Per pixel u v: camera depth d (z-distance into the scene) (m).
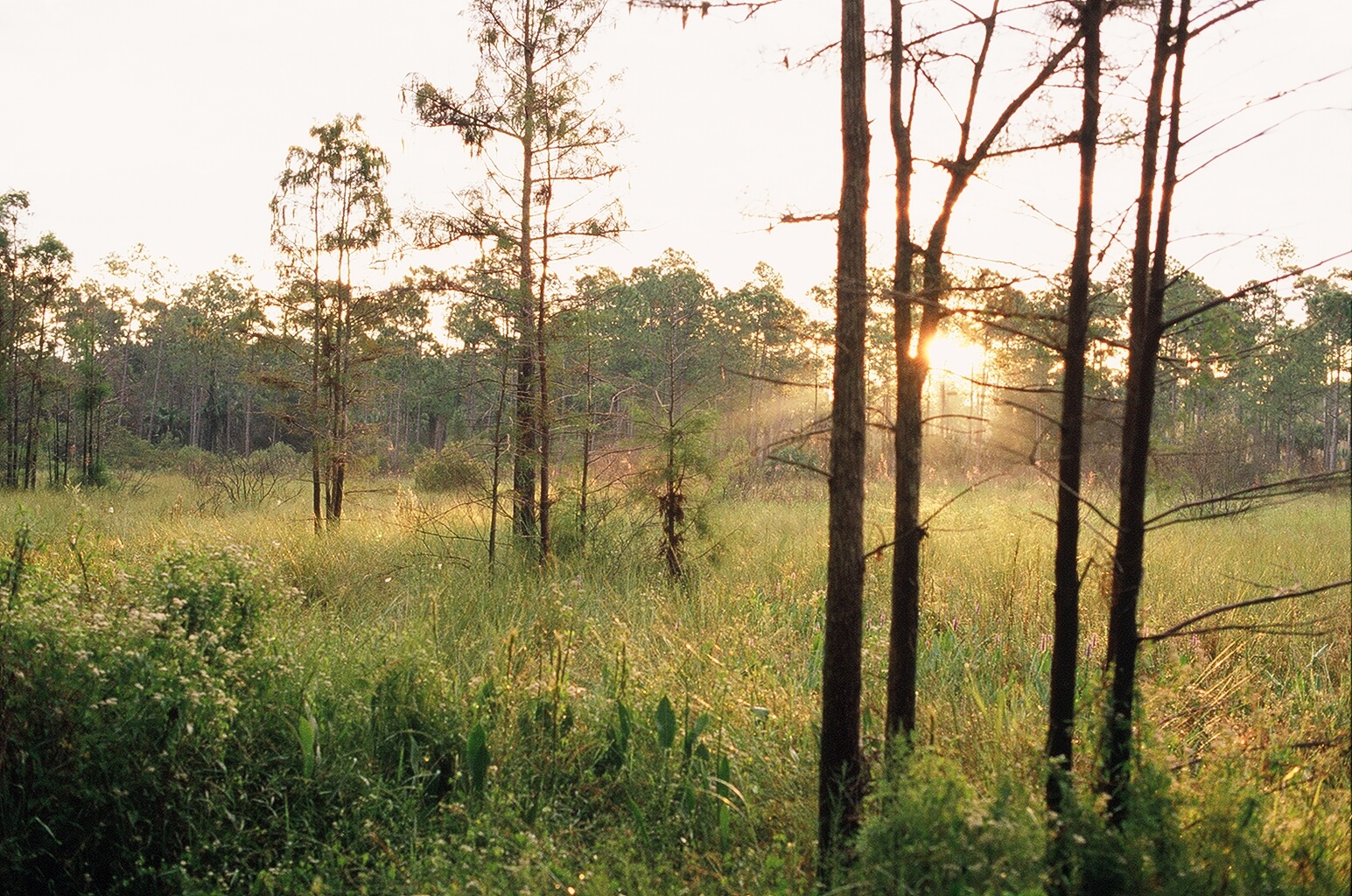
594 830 4.05
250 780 3.99
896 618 3.59
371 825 3.89
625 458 10.02
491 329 9.77
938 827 2.86
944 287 3.58
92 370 23.91
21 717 3.57
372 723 4.51
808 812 3.96
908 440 3.59
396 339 13.09
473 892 3.46
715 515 9.32
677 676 5.42
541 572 8.44
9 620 3.69
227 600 4.53
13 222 22.81
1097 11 3.28
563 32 9.94
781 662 5.96
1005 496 13.14
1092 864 2.84
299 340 13.22
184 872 3.48
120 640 3.81
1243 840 2.97
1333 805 3.56
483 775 4.18
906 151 3.63
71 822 3.54
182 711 3.72
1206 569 8.44
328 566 8.59
